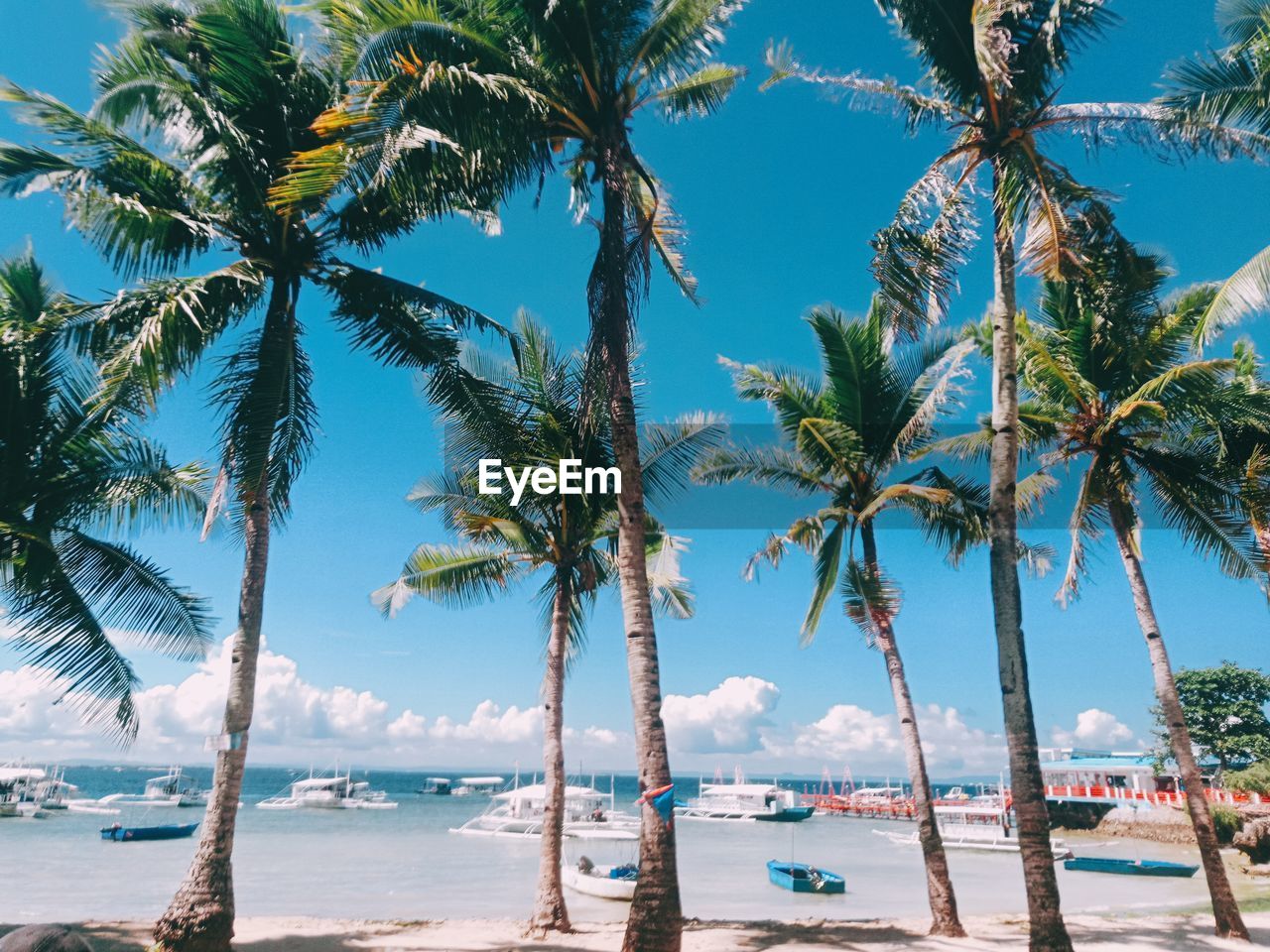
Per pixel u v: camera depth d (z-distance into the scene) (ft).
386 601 62.08
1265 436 51.65
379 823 244.01
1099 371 52.85
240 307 44.16
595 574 60.70
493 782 413.18
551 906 50.67
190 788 330.75
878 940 46.68
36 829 197.98
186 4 42.22
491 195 38.91
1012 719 34.81
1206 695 191.21
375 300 44.88
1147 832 177.47
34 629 39.29
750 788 278.26
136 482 42.45
